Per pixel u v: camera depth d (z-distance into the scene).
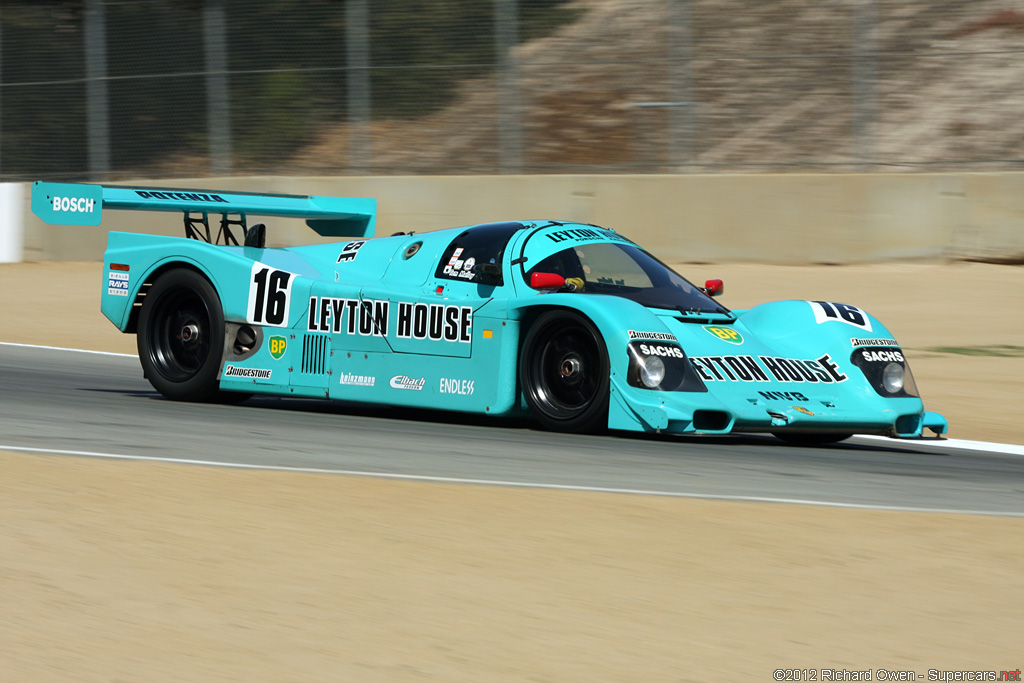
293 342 20.08
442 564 10.26
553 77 46.50
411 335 18.80
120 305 22.08
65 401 20.83
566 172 45.34
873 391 17.80
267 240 46.56
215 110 49.03
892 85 44.72
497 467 14.67
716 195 41.84
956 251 39.75
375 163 47.28
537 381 17.69
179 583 9.55
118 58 49.97
